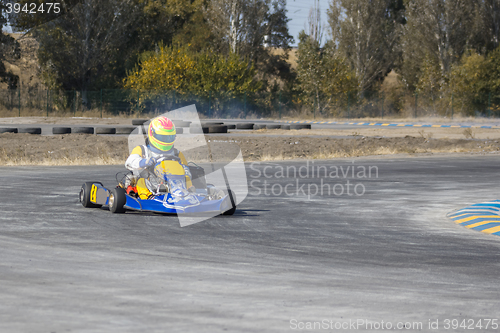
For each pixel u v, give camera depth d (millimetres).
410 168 23922
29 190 15477
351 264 8008
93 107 70062
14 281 6449
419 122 64938
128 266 7316
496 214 12922
